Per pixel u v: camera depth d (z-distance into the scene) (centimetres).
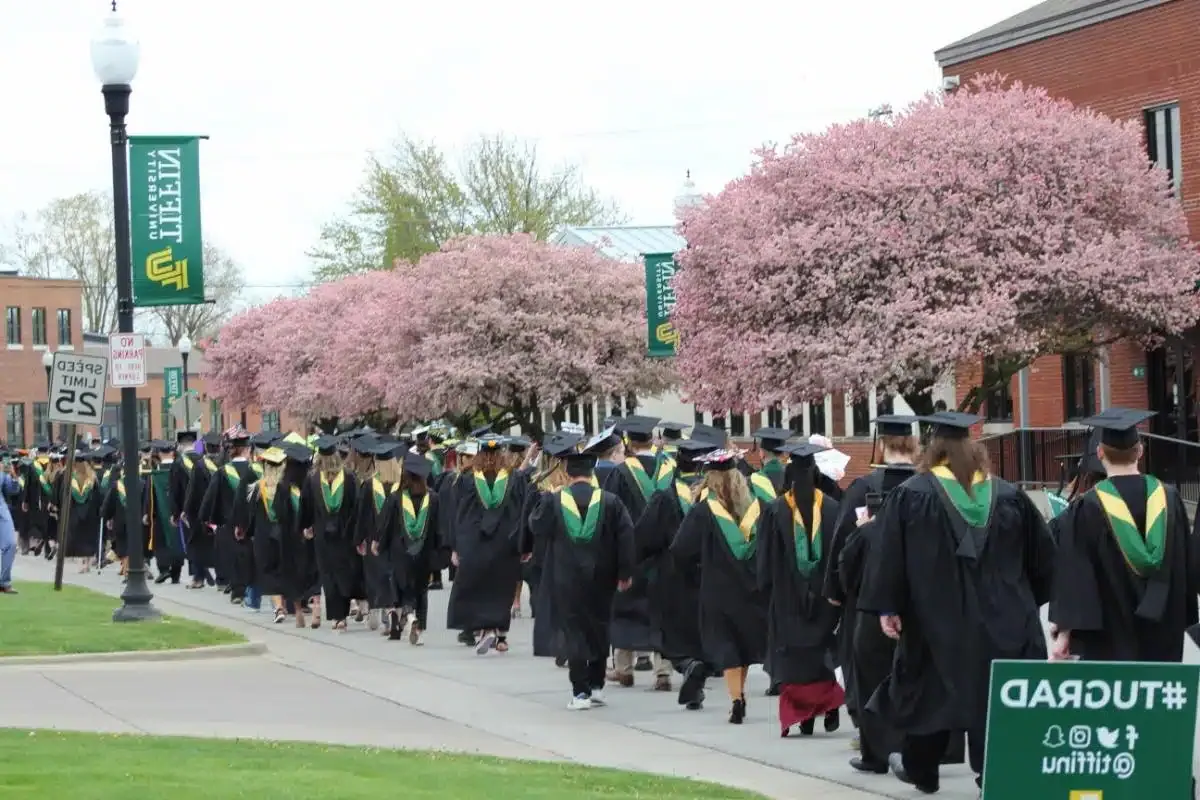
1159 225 4447
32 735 1708
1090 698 852
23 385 12094
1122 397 4897
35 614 2991
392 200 10088
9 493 3684
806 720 1847
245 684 2298
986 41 5403
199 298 3066
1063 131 4381
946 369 4322
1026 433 5034
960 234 4328
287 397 8756
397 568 2845
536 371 6066
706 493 1966
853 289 4372
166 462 4178
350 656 2672
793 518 1811
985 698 1371
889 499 1409
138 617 2925
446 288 6150
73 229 14300
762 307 4444
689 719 1997
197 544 3988
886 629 1407
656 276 5119
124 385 2981
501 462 2702
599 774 1559
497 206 10256
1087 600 1414
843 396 5081
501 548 2678
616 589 2134
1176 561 1428
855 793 1528
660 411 7712
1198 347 4597
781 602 1825
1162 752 854
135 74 3006
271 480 3152
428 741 1831
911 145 4497
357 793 1341
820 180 4456
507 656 2658
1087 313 4406
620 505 2105
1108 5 4941
